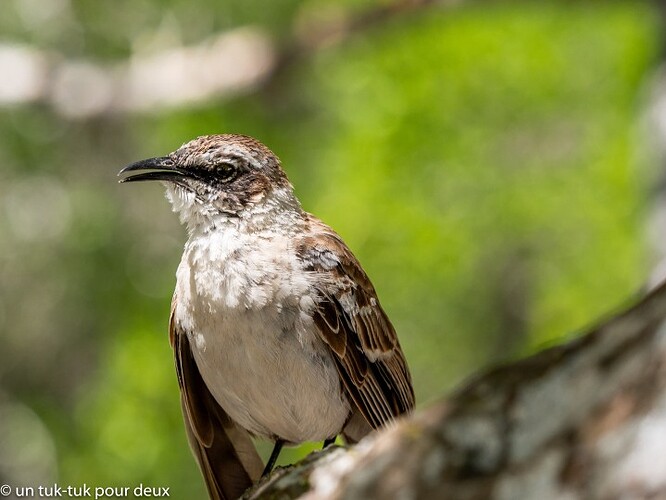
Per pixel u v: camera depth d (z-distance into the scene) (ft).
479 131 56.24
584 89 57.26
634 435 9.32
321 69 55.57
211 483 20.71
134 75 50.60
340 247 21.20
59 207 57.31
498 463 10.34
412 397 23.03
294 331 19.70
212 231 20.47
